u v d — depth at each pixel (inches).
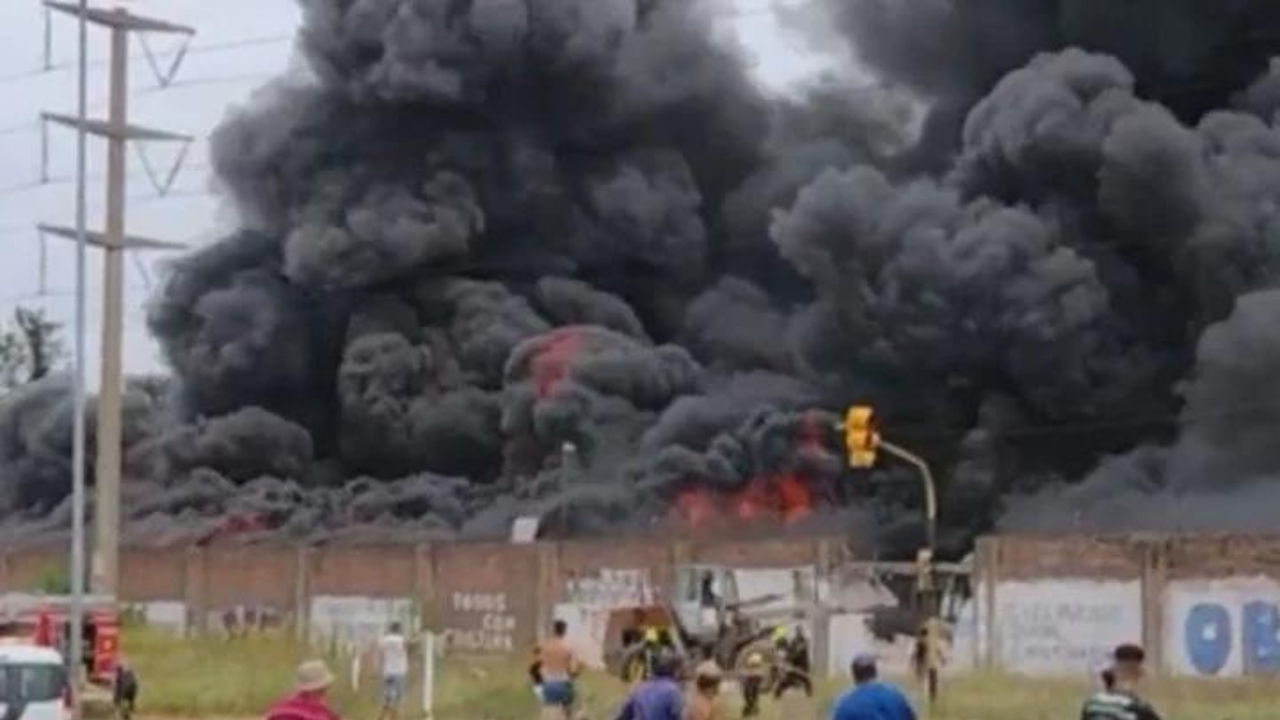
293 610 2460.6
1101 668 731.4
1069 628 1844.2
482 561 2300.7
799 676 1759.4
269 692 1737.2
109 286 1916.8
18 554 2802.7
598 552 2206.0
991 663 1875.0
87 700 1674.5
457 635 2295.8
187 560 2568.9
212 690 1743.4
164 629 2418.8
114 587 1875.0
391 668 1544.0
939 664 1652.3
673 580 2129.7
